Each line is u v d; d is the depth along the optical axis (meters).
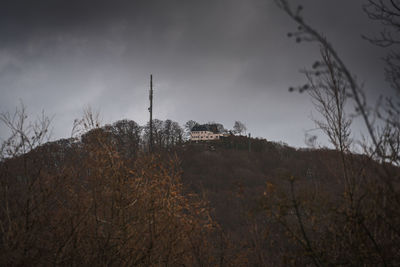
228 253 5.39
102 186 5.40
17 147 4.61
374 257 3.02
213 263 5.57
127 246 5.39
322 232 3.62
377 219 3.20
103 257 4.91
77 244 5.03
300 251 3.35
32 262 4.28
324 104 4.23
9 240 4.26
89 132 5.56
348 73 1.69
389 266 2.93
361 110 1.69
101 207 5.47
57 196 5.01
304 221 3.68
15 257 4.11
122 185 5.48
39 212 4.68
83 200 5.22
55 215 4.98
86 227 5.16
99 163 5.35
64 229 4.91
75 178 5.14
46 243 4.72
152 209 5.56
